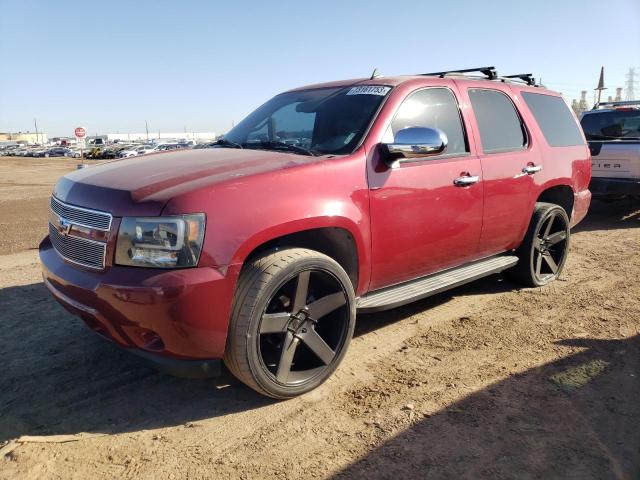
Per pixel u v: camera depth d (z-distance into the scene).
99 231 2.87
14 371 3.57
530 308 4.76
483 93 4.61
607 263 6.32
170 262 2.72
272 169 3.11
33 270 6.09
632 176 8.70
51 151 64.12
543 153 5.04
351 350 3.90
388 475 2.53
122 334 2.88
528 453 2.69
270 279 2.92
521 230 4.91
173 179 3.00
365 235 3.45
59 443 2.78
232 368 3.03
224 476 2.54
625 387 3.33
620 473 2.54
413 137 3.40
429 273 4.17
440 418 2.99
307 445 2.78
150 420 3.02
